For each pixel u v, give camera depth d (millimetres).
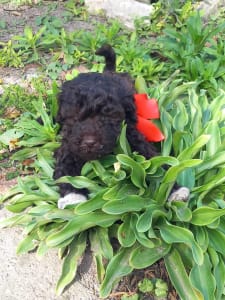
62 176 631
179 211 595
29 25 1109
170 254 592
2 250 654
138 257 581
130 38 1038
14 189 708
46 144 735
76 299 596
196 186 653
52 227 628
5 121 838
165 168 637
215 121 680
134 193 622
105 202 596
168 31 990
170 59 974
